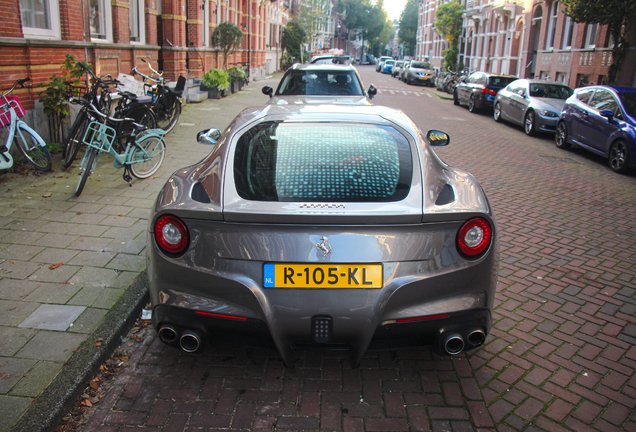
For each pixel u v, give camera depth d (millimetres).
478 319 2461
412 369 2850
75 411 2439
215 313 2371
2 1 6715
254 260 2312
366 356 2971
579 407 2555
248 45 26234
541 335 3256
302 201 2383
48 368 2646
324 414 2463
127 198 5520
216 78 16312
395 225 2301
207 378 2729
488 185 7203
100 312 3229
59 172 6402
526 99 13094
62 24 8305
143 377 2725
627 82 16969
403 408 2516
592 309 3633
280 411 2479
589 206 6316
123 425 2357
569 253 4715
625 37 16891
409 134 2947
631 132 8219
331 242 2277
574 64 21109
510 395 2637
